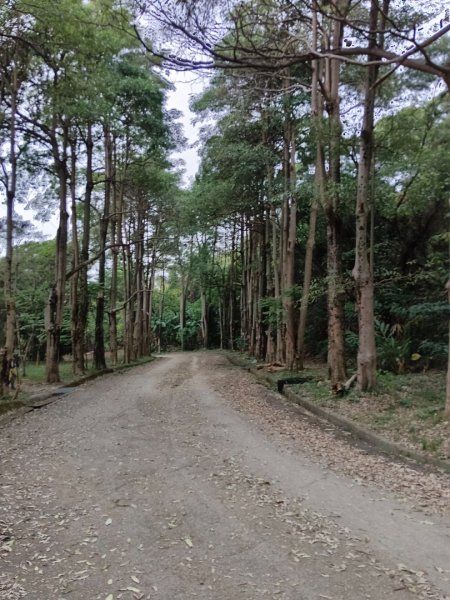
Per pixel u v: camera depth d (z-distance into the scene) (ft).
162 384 57.00
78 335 67.67
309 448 26.40
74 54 45.01
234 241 123.44
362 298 38.73
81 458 23.93
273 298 67.92
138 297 113.50
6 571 12.80
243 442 27.30
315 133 41.22
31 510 17.07
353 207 46.16
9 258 42.75
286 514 16.74
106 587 11.98
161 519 16.22
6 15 39.88
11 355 42.91
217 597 11.47
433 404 33.78
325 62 43.01
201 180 86.99
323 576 12.47
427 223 57.67
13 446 26.53
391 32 22.59
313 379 50.26
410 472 22.03
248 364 83.82
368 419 31.99
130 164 82.28
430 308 48.78
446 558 13.56
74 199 67.26
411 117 46.55
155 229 106.52
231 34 26.35
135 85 63.21
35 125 55.52
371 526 15.79
